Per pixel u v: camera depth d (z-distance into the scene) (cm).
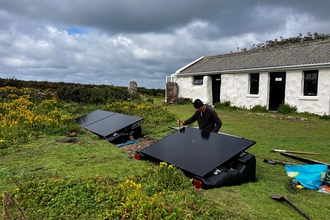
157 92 3334
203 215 307
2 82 1980
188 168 435
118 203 322
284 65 1479
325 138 821
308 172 436
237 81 1780
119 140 721
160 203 313
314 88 1381
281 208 346
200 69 2148
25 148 624
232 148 450
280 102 1670
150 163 525
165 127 923
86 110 1261
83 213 310
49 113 988
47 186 368
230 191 397
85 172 466
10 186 401
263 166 541
